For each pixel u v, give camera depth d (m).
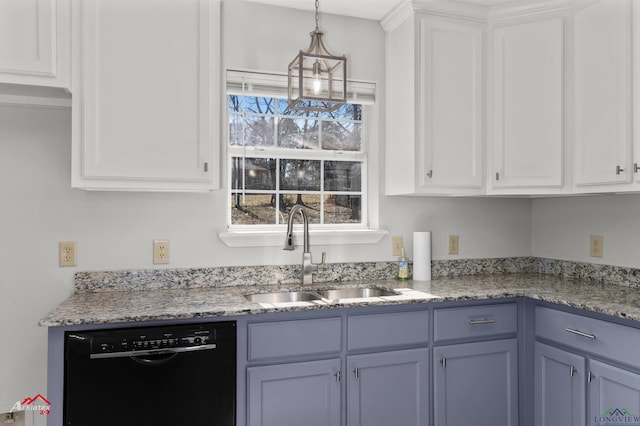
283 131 2.54
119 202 2.17
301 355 1.87
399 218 2.64
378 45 2.60
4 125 2.04
